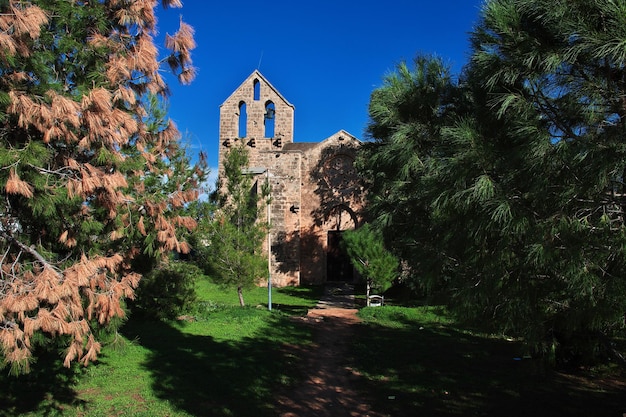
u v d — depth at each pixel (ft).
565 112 12.11
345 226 96.84
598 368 30.78
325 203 96.73
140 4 16.34
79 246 16.20
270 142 95.96
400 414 24.21
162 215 18.54
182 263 54.34
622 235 10.18
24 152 12.84
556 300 12.50
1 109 12.94
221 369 31.63
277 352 37.91
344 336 46.34
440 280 15.21
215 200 59.36
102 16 15.98
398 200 23.20
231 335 43.83
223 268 57.00
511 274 12.39
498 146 12.91
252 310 58.23
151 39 16.89
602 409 24.36
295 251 94.32
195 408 24.27
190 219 20.54
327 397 27.14
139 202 17.95
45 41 14.40
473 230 12.51
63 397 25.25
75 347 14.37
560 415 23.57
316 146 97.66
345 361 36.04
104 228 17.26
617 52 10.20
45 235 16.42
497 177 12.32
